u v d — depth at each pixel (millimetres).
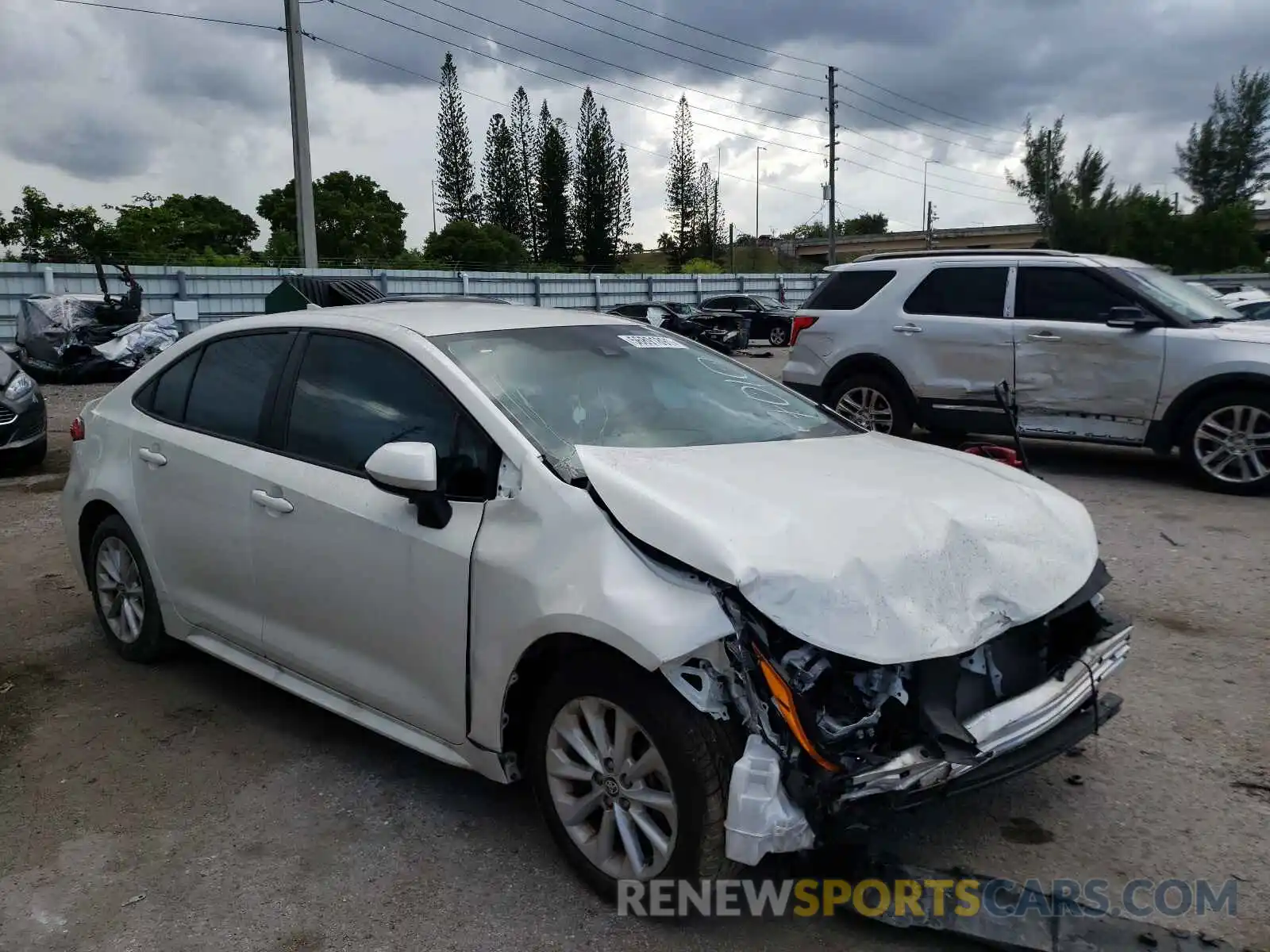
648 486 2982
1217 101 54000
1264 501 7930
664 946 2861
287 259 47656
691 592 2727
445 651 3268
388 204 65625
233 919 3010
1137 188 44438
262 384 4168
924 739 2727
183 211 56781
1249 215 42750
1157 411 8367
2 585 6250
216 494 4125
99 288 24672
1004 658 3059
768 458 3490
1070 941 2762
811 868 3010
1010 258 9125
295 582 3783
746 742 2689
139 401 4793
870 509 3027
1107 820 3475
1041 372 8805
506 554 3082
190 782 3812
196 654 5098
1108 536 6973
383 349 3805
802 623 2623
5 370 10000
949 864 3227
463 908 3043
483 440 3359
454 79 71688
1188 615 5434
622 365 4016
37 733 4234
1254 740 4020
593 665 2908
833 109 51438
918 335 9398
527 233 77625
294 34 28219
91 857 3336
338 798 3682
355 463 3678
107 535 4891
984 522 3139
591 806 3047
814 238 91062
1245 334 8062
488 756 3230
